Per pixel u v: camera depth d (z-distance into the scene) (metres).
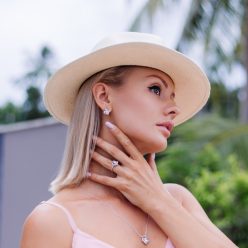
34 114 26.41
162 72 2.39
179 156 7.42
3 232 6.57
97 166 2.33
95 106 2.35
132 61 2.33
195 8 9.34
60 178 2.32
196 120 8.62
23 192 6.62
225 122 8.41
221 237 2.36
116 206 2.29
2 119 25.83
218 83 11.04
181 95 2.64
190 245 2.21
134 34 2.41
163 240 2.27
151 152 2.37
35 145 6.67
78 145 2.31
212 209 6.17
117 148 2.30
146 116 2.29
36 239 2.13
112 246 2.14
